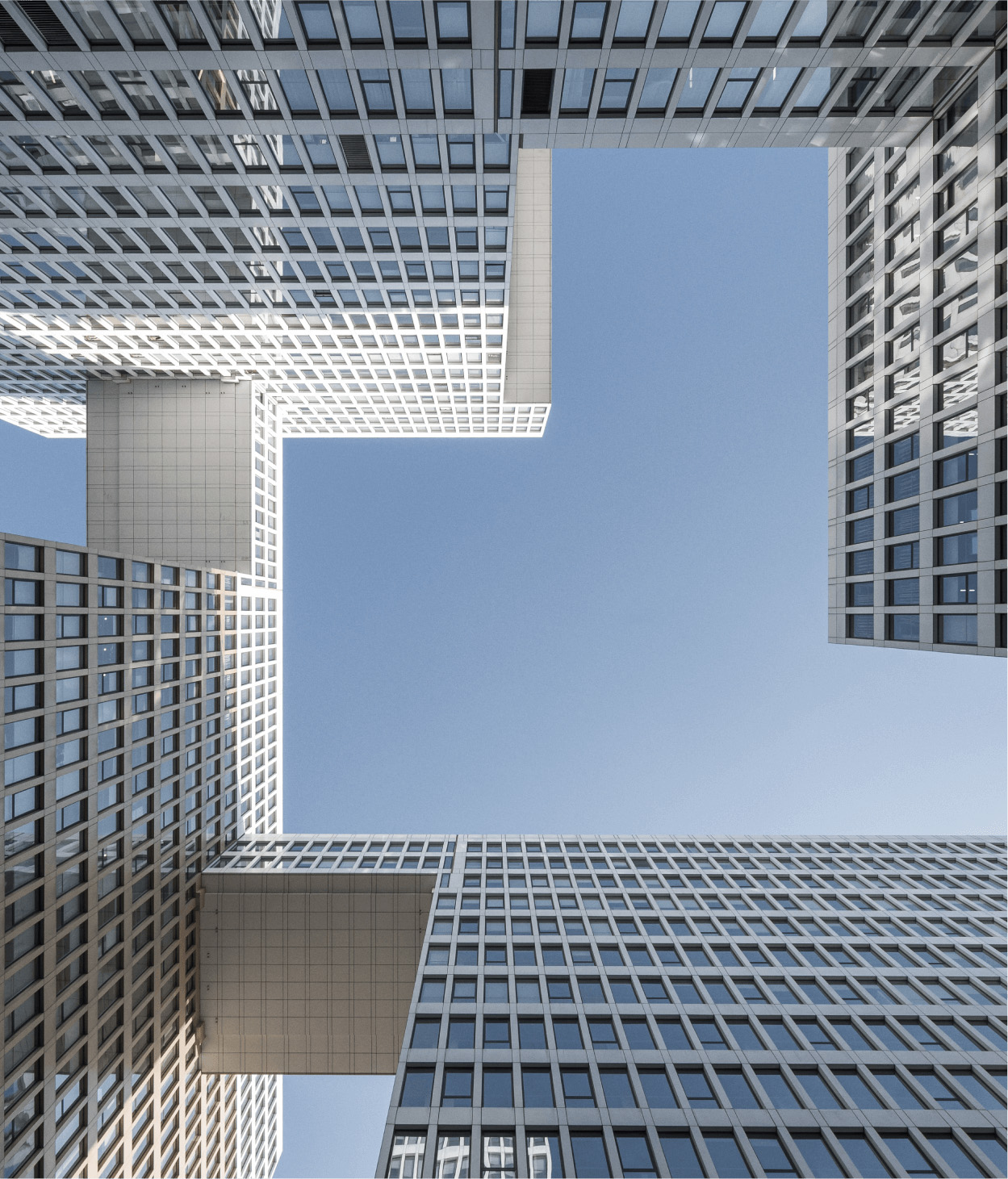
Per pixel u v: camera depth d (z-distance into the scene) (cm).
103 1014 3306
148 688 3772
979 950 3797
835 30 2402
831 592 3719
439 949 3772
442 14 2367
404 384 6375
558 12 2353
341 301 4556
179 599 4178
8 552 2588
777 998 3322
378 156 3089
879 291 3306
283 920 4688
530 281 6825
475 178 3238
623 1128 2536
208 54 2508
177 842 4238
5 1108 2619
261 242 3819
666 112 2827
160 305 4616
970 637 2644
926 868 4959
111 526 6031
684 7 2317
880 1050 2947
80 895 3131
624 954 3747
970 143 2658
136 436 6078
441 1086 2731
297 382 6241
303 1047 4625
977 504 2608
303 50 2497
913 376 3050
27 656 2702
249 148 3053
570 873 4869
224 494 6053
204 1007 4622
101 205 3412
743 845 5459
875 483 3325
